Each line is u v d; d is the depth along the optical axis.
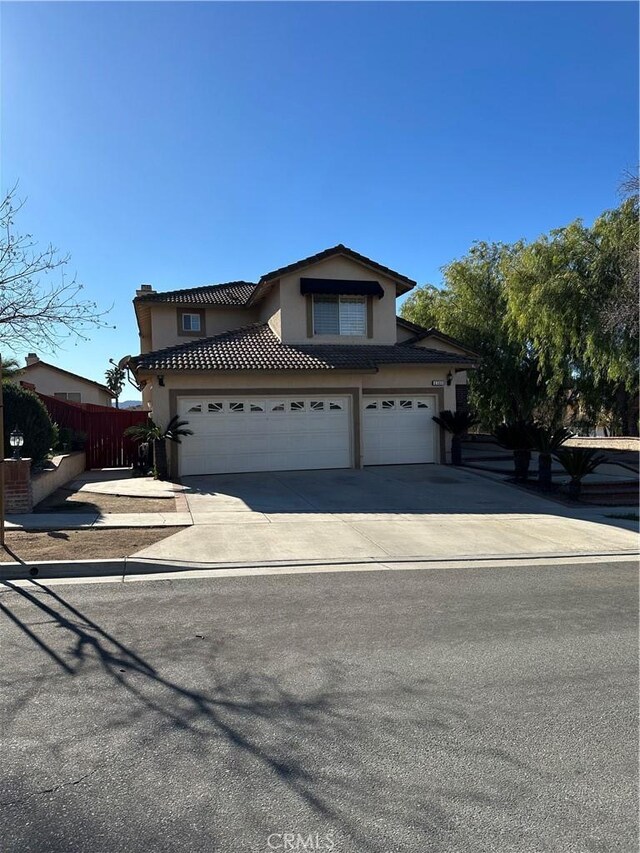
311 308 19.81
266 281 19.75
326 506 12.42
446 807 3.06
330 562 8.41
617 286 21.41
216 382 17.19
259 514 11.38
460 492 14.52
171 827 2.87
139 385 24.14
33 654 4.93
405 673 4.70
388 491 14.45
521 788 3.24
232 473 17.28
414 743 3.67
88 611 6.04
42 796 3.09
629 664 4.94
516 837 2.85
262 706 4.11
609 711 4.12
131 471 18.33
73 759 3.43
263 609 6.23
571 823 2.96
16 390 13.20
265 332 20.78
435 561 8.70
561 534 10.58
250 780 3.26
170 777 3.27
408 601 6.64
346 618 6.00
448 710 4.10
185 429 16.97
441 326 30.62
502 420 30.66
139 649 5.07
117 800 3.07
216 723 3.86
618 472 18.03
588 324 22.95
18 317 12.88
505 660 4.99
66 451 17.23
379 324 20.53
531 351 28.33
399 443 19.42
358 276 20.34
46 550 8.20
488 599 6.78
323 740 3.69
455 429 19.27
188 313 23.38
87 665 4.73
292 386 17.80
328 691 4.36
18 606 6.16
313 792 3.17
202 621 5.81
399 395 19.39
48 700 4.14
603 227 23.14
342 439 18.28
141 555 8.05
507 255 29.73
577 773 3.38
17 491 10.74
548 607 6.50
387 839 2.82
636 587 7.39
